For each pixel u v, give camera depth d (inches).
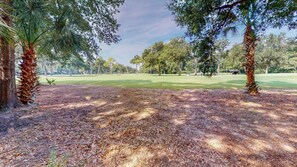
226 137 105.6
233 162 79.9
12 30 76.9
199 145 95.0
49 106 176.6
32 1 149.8
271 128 120.8
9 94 158.2
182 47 1061.1
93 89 324.5
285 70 1358.3
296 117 143.6
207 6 178.5
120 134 106.3
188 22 201.6
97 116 142.3
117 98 221.6
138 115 145.8
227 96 236.1
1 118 130.7
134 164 76.1
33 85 186.7
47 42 230.1
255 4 188.9
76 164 73.2
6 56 154.8
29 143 91.4
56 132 107.1
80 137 100.8
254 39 238.1
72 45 215.9
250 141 101.0
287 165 78.7
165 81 554.3
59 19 190.7
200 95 244.5
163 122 129.3
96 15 251.3
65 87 370.3
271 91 287.9
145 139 100.3
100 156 81.2
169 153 86.0
